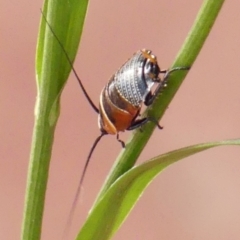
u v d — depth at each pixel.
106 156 0.29
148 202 0.29
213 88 0.29
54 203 0.29
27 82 0.28
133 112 0.17
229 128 0.29
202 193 0.29
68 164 0.29
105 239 0.16
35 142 0.16
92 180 0.29
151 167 0.16
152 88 0.17
